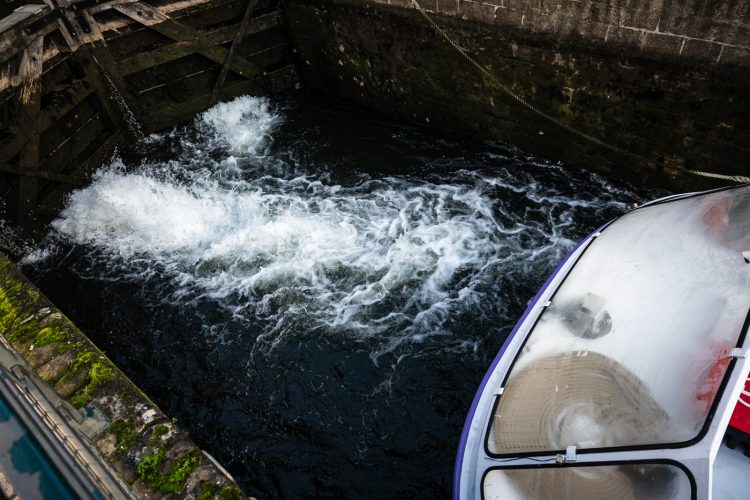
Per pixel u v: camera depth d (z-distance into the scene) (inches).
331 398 259.4
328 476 232.8
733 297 179.5
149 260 341.7
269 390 265.3
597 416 168.4
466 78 368.8
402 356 272.4
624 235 230.2
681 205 233.6
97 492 93.7
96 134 410.3
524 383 188.7
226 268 330.3
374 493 226.4
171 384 272.7
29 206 355.6
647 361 173.3
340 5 405.4
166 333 296.8
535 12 311.4
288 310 300.4
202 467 152.0
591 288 209.2
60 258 348.2
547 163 369.4
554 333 199.2
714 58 263.6
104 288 324.8
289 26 460.4
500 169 374.3
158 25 403.2
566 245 318.0
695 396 158.1
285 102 480.4
